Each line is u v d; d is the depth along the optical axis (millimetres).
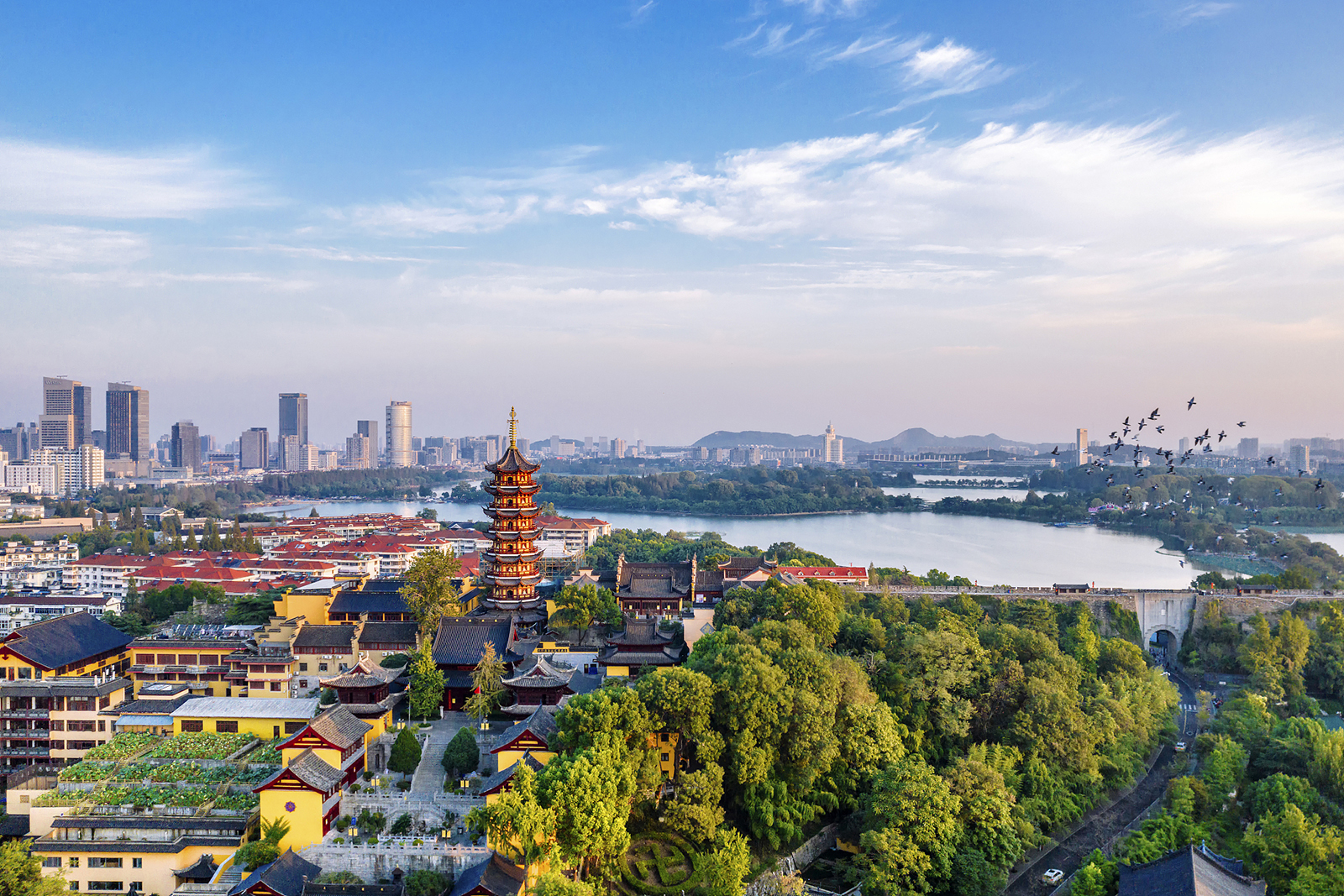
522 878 103625
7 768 161375
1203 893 94562
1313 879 107188
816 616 169625
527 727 125500
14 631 170625
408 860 109375
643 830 123688
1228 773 142750
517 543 198750
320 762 119375
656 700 126250
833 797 133625
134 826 121938
